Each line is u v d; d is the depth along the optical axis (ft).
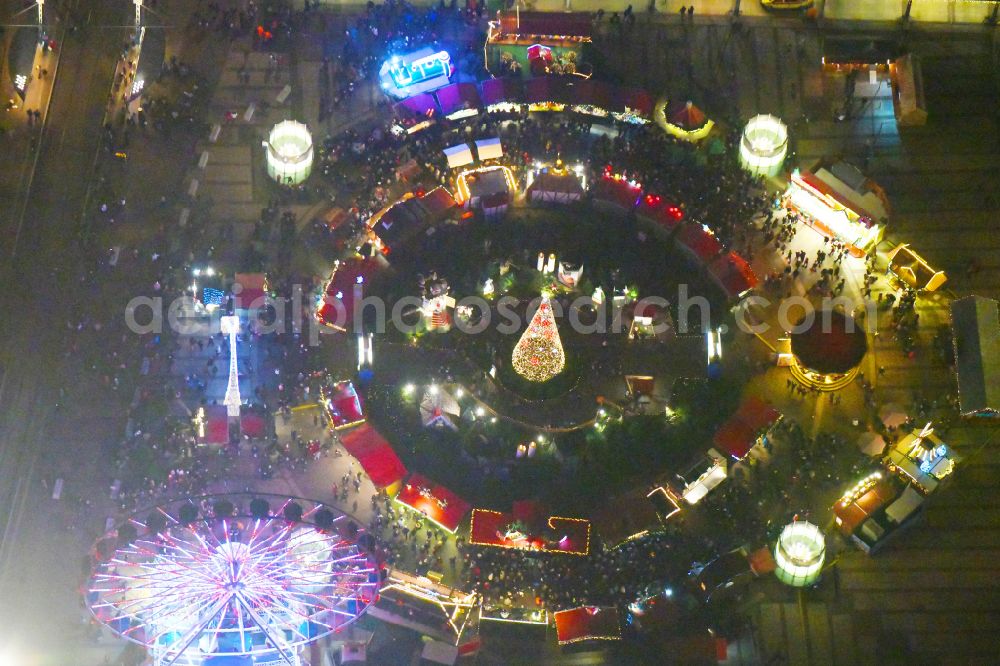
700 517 444.14
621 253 475.31
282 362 456.45
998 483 449.89
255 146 483.51
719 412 457.27
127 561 411.54
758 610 433.48
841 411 458.09
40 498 436.35
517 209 480.23
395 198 478.59
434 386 454.40
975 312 458.91
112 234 467.93
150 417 444.96
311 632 417.69
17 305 456.86
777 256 474.08
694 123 481.05
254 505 413.59
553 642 428.15
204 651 402.52
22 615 422.41
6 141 474.90
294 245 470.80
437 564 435.94
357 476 445.37
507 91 485.15
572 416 456.04
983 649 431.84
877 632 432.66
